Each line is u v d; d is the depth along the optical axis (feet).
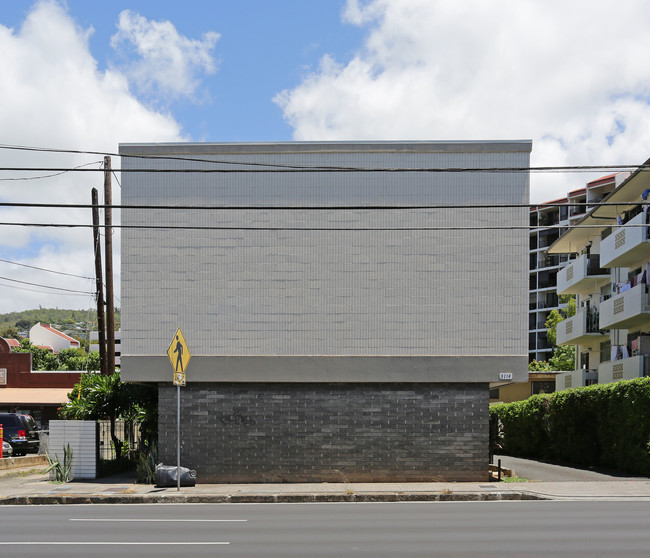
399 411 58.23
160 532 35.63
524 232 58.85
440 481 57.57
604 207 112.16
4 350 167.43
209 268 59.47
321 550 30.35
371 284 58.85
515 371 57.82
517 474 65.46
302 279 59.16
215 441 58.39
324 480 57.77
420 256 58.95
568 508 44.47
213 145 59.52
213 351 58.80
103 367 84.43
